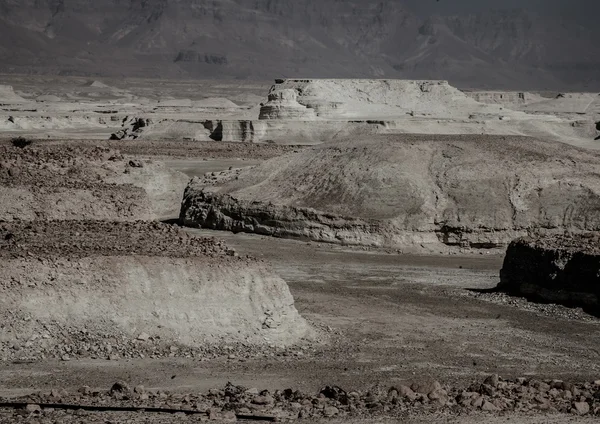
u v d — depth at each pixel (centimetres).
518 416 3959
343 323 6106
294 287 7200
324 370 4962
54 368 4719
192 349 5094
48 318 4981
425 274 7975
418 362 5262
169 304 5172
